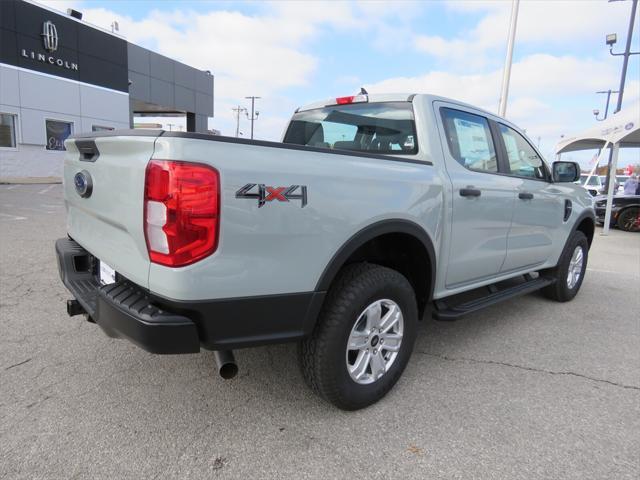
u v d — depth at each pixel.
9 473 2.07
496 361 3.47
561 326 4.32
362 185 2.49
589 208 5.20
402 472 2.19
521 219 3.96
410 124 3.27
